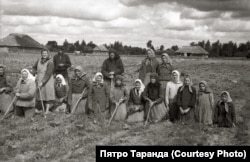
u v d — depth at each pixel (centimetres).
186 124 916
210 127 895
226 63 4053
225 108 908
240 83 1755
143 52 12200
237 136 810
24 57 4334
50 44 6800
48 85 1046
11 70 2223
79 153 707
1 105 1045
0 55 4547
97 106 998
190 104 934
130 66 3216
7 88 1058
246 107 1111
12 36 7812
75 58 4772
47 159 682
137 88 999
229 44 13500
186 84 952
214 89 1502
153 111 967
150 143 771
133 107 979
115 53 1094
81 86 1040
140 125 923
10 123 923
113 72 1067
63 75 1210
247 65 3619
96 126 900
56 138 795
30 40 8100
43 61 1072
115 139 797
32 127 881
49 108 1083
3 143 762
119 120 971
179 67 3139
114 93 1014
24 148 732
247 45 14138
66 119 959
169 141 777
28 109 999
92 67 2875
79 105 1036
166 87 1010
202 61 4803
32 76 1025
